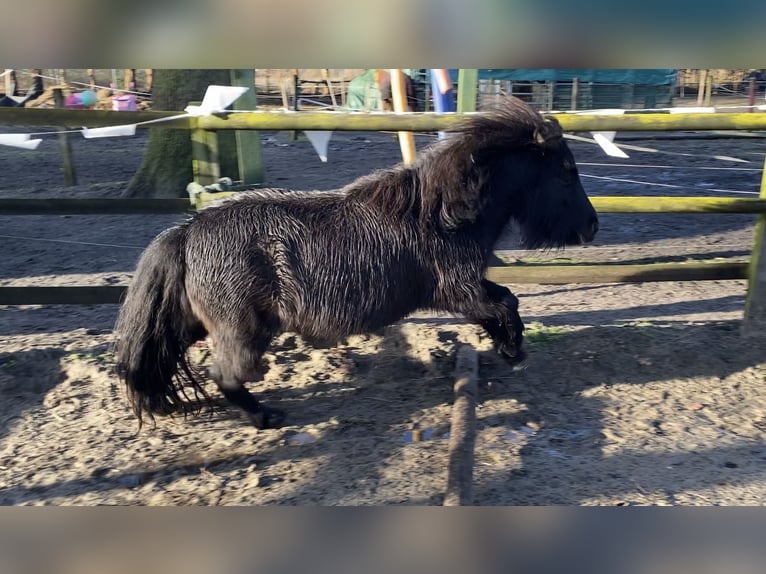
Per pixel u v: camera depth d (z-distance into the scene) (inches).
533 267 207.6
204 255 148.7
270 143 589.9
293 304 151.6
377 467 147.2
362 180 162.6
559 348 194.4
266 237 150.1
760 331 197.2
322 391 179.6
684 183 418.0
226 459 152.3
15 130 588.7
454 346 194.7
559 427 161.9
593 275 205.8
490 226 163.9
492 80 602.2
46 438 160.2
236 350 151.6
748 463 148.3
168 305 151.2
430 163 159.6
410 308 162.4
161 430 163.9
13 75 729.6
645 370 185.9
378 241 155.3
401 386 181.2
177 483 143.6
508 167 162.9
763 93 802.2
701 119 185.3
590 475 143.7
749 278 197.5
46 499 138.4
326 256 152.0
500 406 169.9
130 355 150.9
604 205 195.8
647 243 313.6
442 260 159.2
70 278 265.6
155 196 377.7
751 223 349.7
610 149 191.0
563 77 653.9
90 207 194.2
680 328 203.6
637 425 162.7
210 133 197.0
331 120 187.3
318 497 137.7
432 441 156.5
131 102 602.9
